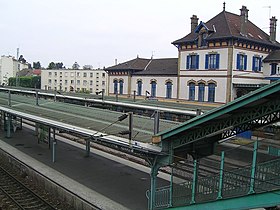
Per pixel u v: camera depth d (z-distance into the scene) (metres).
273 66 36.47
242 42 34.31
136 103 28.19
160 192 12.55
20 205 14.45
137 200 14.44
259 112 10.03
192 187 11.09
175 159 12.47
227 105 9.80
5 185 17.36
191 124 11.04
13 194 15.98
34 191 16.50
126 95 45.81
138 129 15.24
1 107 25.06
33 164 19.92
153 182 12.69
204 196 10.65
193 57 37.00
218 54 34.47
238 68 34.25
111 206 13.62
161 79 41.41
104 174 18.30
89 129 15.55
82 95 37.50
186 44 37.47
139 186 16.39
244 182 9.41
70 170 18.89
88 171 18.80
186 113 21.47
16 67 124.12
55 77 93.19
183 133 11.98
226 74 33.84
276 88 8.62
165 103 29.44
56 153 23.17
